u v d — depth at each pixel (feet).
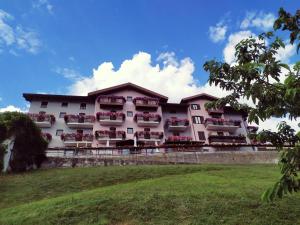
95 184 56.80
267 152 96.78
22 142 75.15
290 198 38.78
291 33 16.93
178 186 46.55
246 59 18.65
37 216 36.22
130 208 36.58
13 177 64.44
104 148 94.84
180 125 151.84
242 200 38.11
